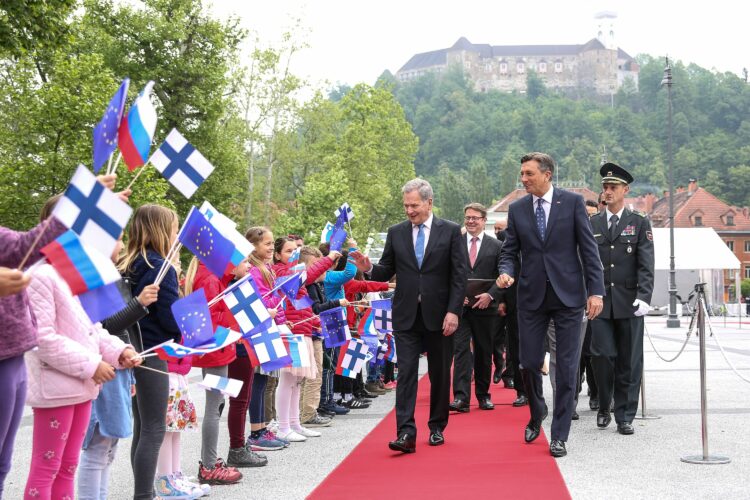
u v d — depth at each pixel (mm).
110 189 3770
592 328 9125
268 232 7637
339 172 54625
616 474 6539
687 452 7512
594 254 7793
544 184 8000
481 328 11039
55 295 4492
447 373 8102
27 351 4305
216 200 43062
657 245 29969
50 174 28531
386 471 6840
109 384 5082
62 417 4504
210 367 6539
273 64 51156
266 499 5934
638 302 8766
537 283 7930
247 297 5883
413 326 7945
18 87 29453
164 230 5445
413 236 8039
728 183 195375
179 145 4750
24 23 16156
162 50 40812
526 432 8219
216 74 41562
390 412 11078
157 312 5398
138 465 5410
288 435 8641
